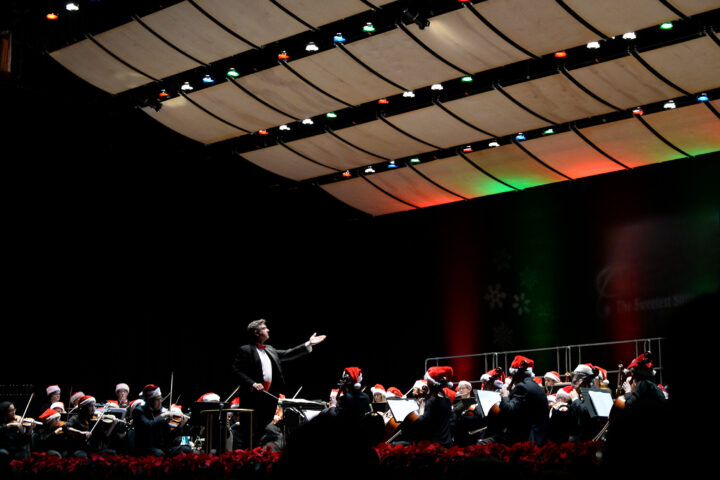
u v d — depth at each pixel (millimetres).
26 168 17703
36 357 17641
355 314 22484
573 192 19688
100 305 18906
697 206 17766
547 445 6426
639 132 16672
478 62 14492
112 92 16641
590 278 19062
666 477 1155
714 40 13117
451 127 17109
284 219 22344
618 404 8117
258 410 10008
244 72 15773
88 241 18797
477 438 10992
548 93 15406
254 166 20750
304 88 15898
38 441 12461
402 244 22250
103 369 18797
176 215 20531
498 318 20312
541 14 12805
